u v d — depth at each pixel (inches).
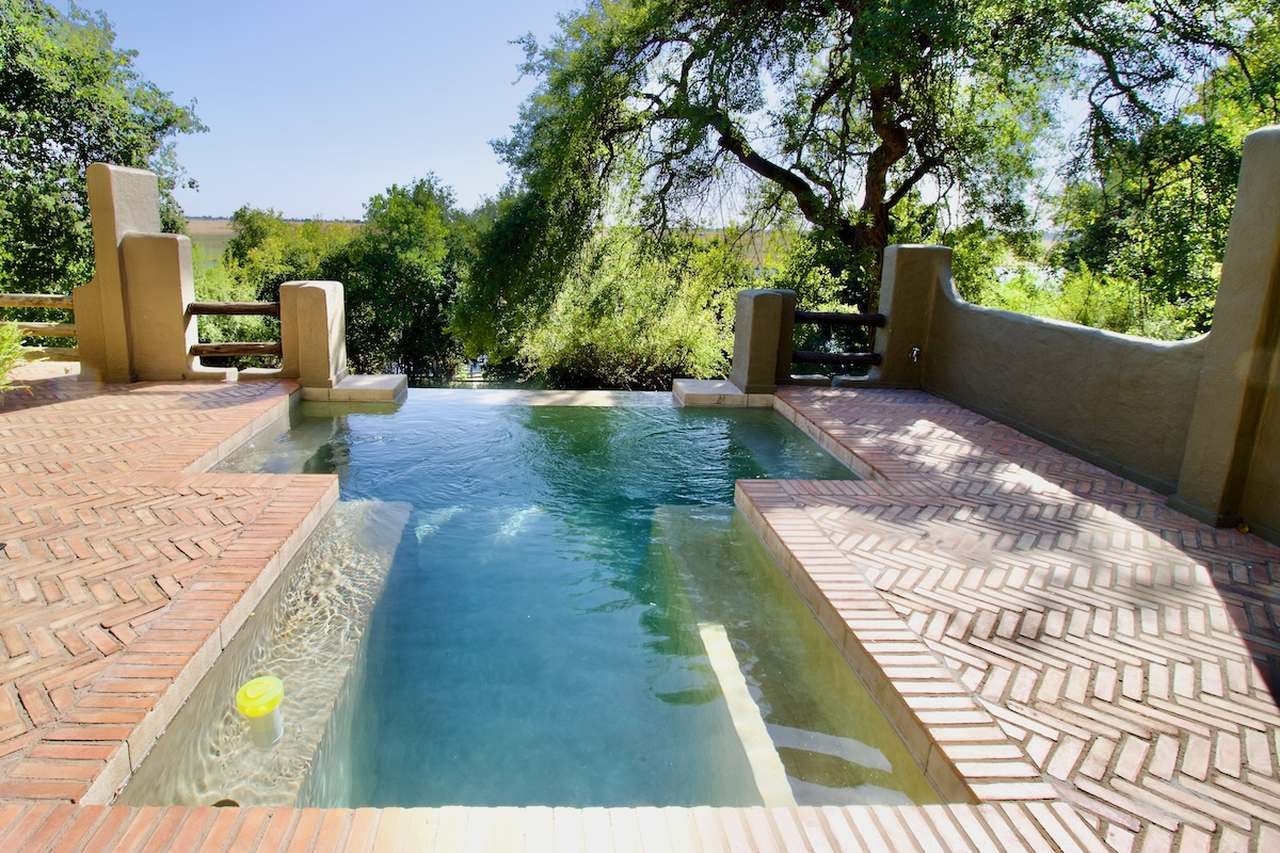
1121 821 76.5
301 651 117.9
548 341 622.5
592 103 501.7
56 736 83.2
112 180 257.0
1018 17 404.2
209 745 97.5
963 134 458.3
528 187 569.0
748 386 299.1
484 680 122.7
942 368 293.7
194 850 68.7
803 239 544.7
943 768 85.7
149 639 102.8
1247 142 151.6
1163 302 462.6
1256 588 130.1
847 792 91.7
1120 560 140.8
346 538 163.3
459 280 793.6
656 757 105.7
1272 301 148.3
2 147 521.7
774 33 454.3
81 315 266.4
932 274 300.2
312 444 233.8
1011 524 158.6
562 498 199.6
